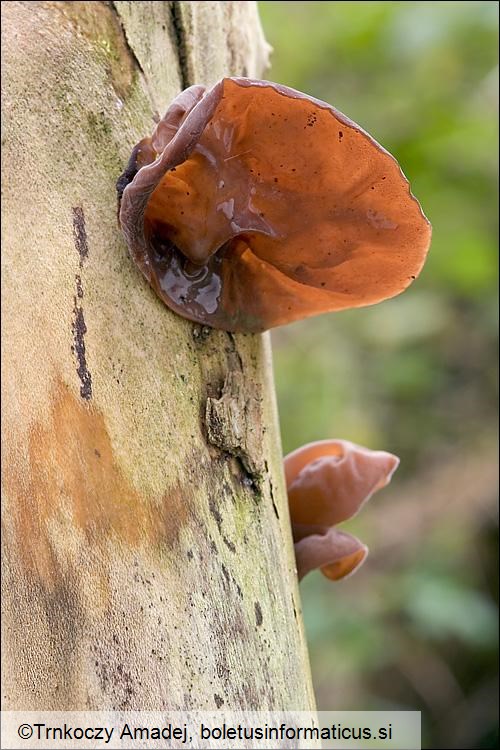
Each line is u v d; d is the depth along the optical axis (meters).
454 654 0.67
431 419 0.73
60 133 0.39
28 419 0.38
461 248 0.68
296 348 0.74
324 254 0.41
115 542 0.39
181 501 0.39
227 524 0.40
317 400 0.71
